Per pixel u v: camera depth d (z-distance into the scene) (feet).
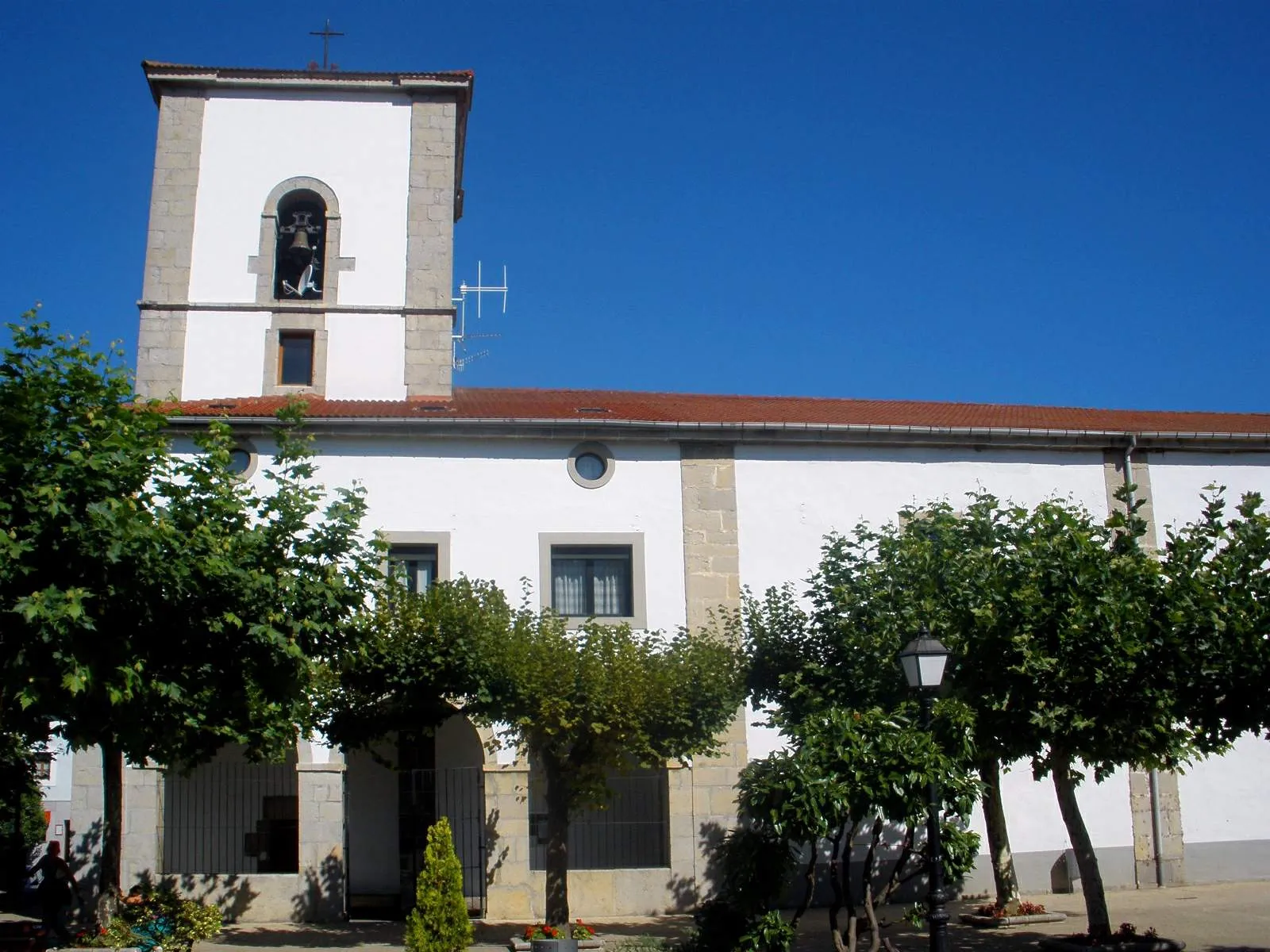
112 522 36.19
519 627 54.24
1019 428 73.67
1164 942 49.98
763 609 60.54
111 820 52.60
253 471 66.44
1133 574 46.42
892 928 58.95
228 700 40.24
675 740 54.65
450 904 48.06
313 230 81.92
